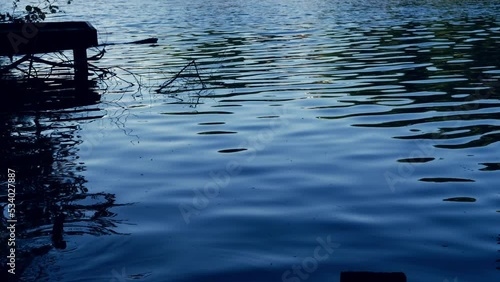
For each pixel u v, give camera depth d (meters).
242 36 14.23
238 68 10.27
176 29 16.00
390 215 4.46
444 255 3.81
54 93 8.77
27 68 10.84
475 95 7.89
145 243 4.04
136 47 13.01
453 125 6.59
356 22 16.53
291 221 4.39
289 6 22.42
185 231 4.24
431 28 14.76
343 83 8.83
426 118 6.88
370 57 10.94
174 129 6.72
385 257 3.80
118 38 14.40
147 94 8.54
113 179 5.35
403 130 6.46
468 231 4.16
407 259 3.77
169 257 3.84
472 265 3.68
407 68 9.83
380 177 5.26
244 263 3.75
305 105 7.59
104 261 3.79
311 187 5.09
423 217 4.41
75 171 5.54
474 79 8.86
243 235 4.16
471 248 3.90
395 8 20.53
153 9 22.41
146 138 6.43
